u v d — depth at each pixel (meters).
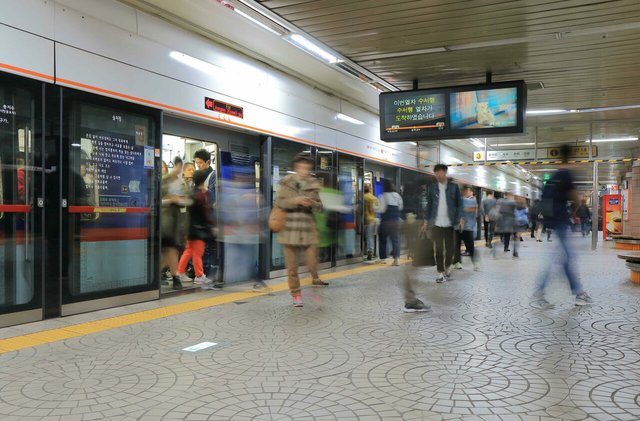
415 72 9.76
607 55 8.68
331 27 7.36
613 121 14.83
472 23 7.23
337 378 3.65
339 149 10.96
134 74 6.16
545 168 27.20
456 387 3.48
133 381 3.57
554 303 6.53
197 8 6.40
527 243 19.20
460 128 9.68
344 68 9.34
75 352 4.24
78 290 5.68
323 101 10.41
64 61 5.38
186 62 6.93
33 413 3.01
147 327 5.12
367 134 12.30
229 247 8.18
